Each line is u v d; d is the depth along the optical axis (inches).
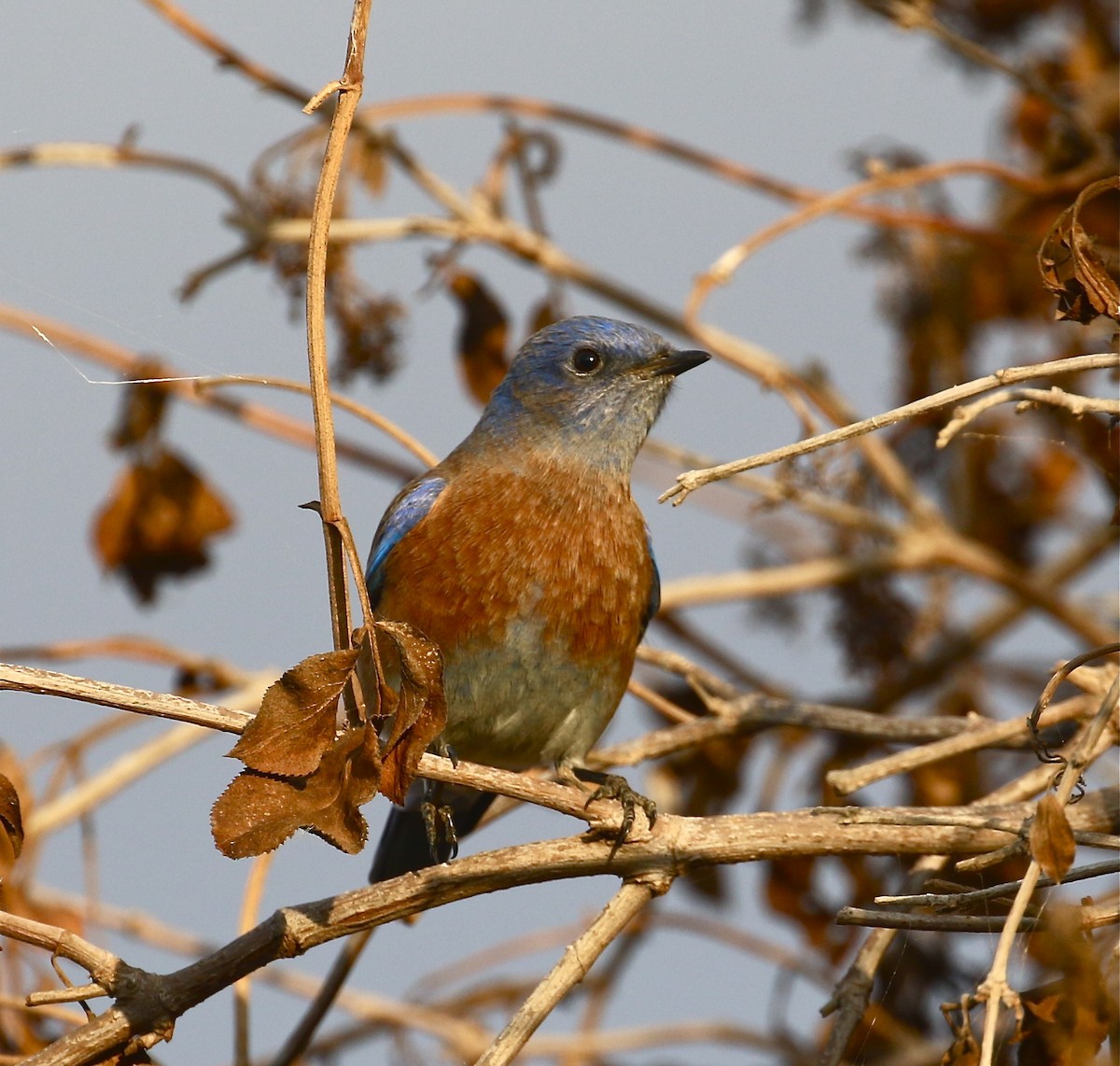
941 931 285.7
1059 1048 273.4
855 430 275.0
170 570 491.2
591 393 453.1
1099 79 531.5
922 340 517.7
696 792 501.7
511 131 523.8
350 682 274.5
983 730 382.3
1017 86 534.0
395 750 269.1
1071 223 294.2
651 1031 475.8
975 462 542.3
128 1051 303.0
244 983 398.3
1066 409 285.1
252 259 485.1
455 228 504.7
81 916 423.5
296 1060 419.2
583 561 434.9
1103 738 359.9
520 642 428.8
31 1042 363.9
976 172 504.4
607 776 398.0
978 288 513.7
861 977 349.7
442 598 429.1
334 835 264.1
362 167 497.4
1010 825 296.0
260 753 263.1
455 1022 474.0
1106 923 278.8
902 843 332.8
